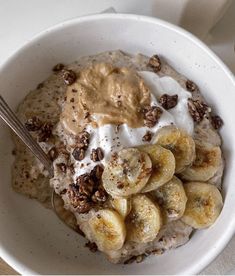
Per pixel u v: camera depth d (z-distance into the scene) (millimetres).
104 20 275
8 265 276
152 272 260
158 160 253
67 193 262
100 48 288
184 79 284
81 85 272
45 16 315
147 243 262
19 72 275
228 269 276
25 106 278
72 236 275
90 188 256
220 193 267
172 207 256
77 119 268
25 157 273
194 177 264
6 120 251
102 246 260
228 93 270
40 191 274
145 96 270
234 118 270
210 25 306
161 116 269
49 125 272
